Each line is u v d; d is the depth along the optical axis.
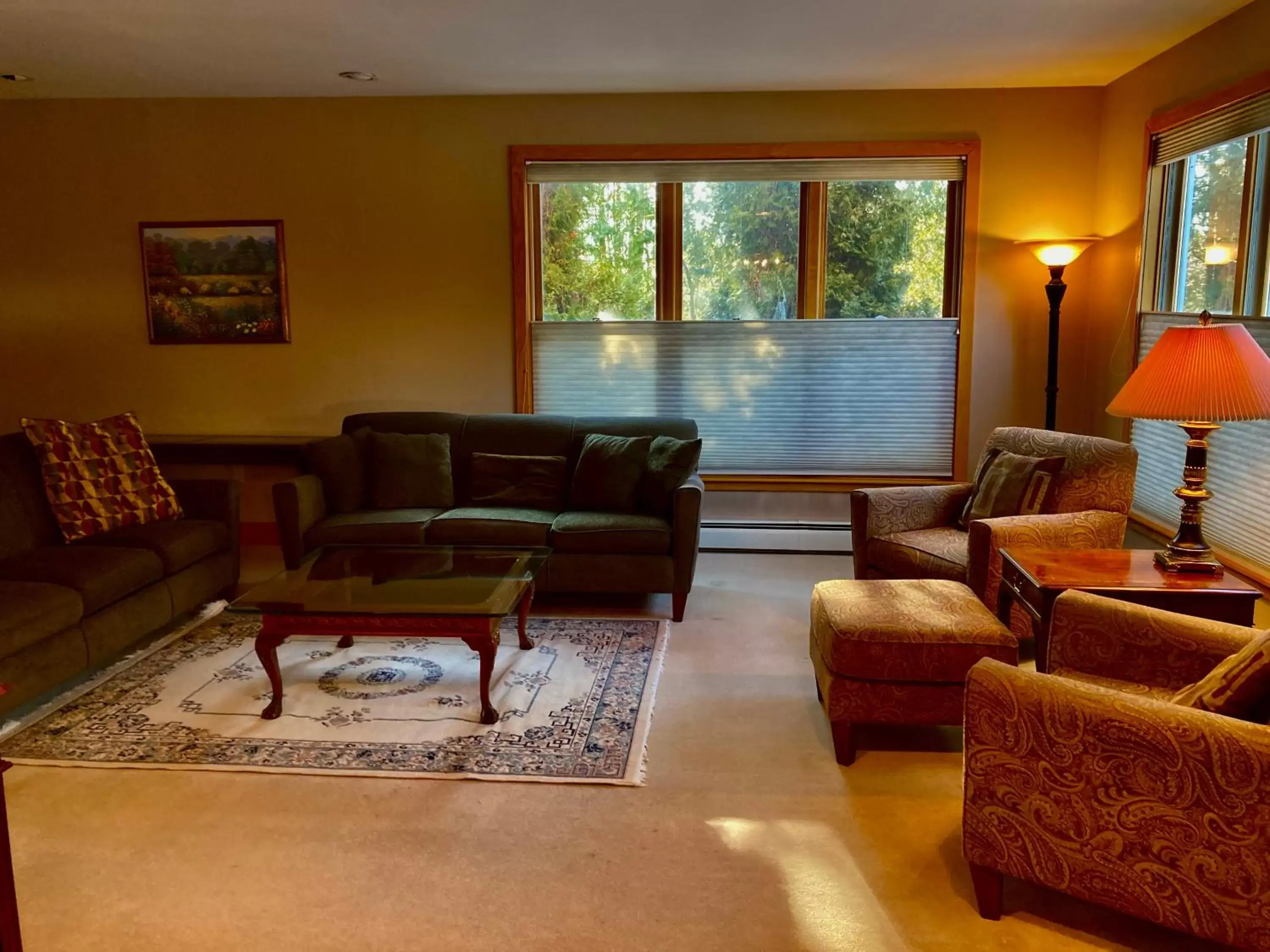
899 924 2.06
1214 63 3.70
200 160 5.15
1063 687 1.89
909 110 4.87
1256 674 1.80
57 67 4.41
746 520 5.27
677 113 4.95
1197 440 2.79
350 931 2.04
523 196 5.06
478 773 2.72
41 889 2.19
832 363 5.14
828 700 2.77
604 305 5.25
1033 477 3.62
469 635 3.00
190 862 2.30
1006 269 4.96
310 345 5.29
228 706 3.20
